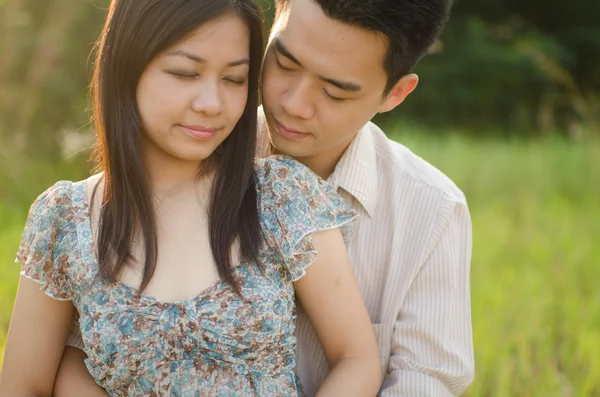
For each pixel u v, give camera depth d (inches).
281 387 84.9
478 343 150.8
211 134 81.5
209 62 79.7
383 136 101.1
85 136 312.2
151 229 83.1
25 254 86.0
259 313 82.2
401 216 96.5
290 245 84.4
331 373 86.8
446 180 99.7
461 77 623.5
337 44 83.7
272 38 88.3
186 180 86.5
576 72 660.7
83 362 87.9
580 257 209.2
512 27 664.4
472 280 190.1
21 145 278.4
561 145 366.9
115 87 82.3
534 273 194.4
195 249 84.2
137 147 82.8
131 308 81.6
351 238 93.6
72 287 83.9
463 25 650.2
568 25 684.7
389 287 95.7
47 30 310.7
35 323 85.1
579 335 157.8
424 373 92.4
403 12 85.7
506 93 622.2
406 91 96.0
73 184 87.3
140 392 82.3
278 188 86.9
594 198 284.5
